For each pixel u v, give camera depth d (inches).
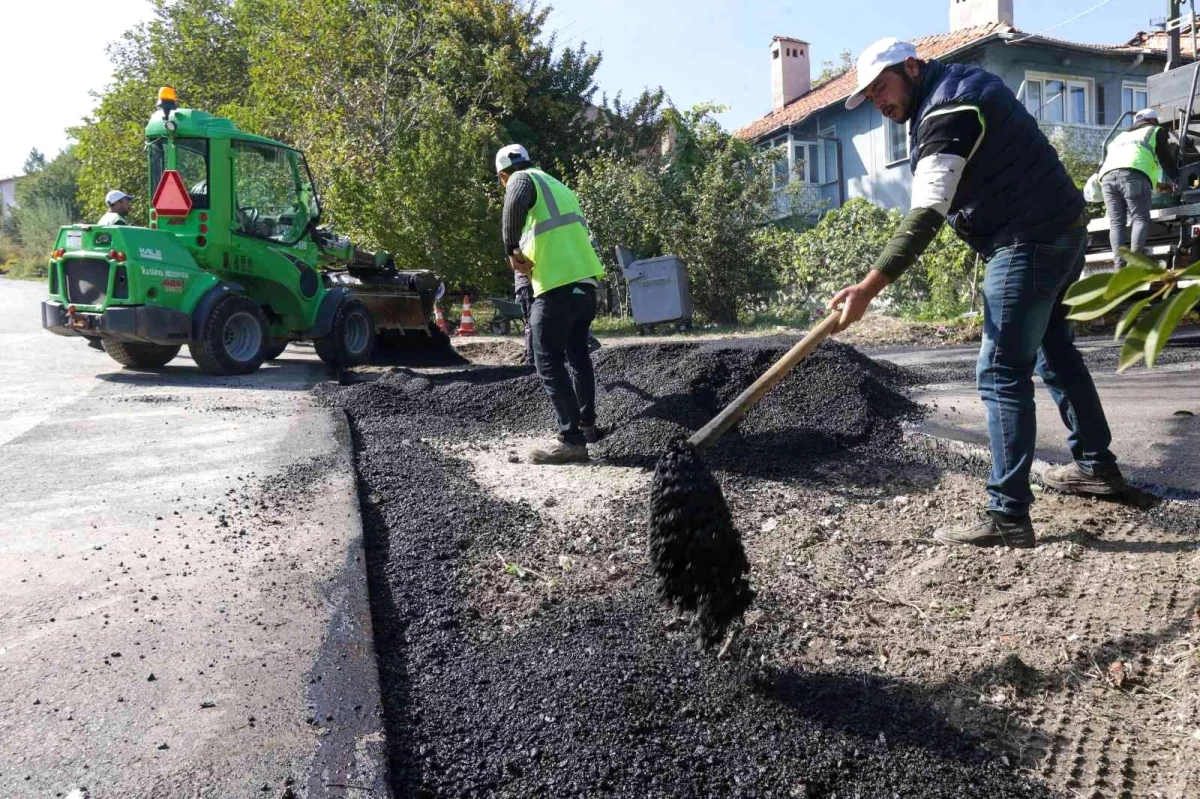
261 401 276.7
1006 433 125.1
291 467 181.2
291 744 80.7
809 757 83.0
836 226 679.7
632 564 128.6
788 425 199.8
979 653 100.2
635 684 93.6
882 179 930.7
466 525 144.4
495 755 82.9
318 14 802.8
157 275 329.7
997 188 120.3
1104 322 404.5
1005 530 126.5
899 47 123.4
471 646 104.5
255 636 102.3
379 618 111.5
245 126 828.6
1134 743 84.6
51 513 152.1
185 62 1151.6
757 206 731.4
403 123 793.6
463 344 522.6
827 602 115.0
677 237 700.0
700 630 98.3
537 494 165.6
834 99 944.3
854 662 99.8
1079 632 102.8
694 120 872.3
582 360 203.8
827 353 233.6
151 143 358.9
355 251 440.1
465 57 935.0
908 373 278.4
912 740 85.6
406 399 269.9
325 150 756.6
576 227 194.2
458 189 705.0
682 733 86.4
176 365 391.9
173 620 106.7
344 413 244.7
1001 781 80.1
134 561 127.6
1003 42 820.0
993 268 124.5
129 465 187.6
